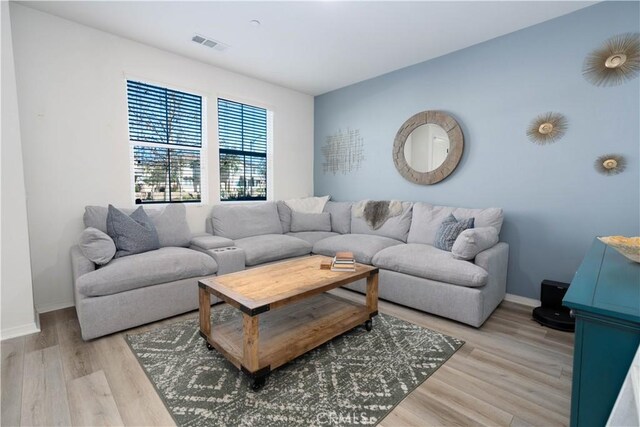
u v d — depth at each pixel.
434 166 3.46
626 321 0.79
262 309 1.59
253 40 3.01
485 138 3.08
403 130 3.71
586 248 2.56
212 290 1.88
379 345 2.10
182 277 2.51
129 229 2.56
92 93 2.81
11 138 2.14
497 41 2.95
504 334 2.26
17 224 2.17
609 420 0.75
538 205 2.79
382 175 4.03
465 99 3.20
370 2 2.38
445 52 3.28
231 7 2.46
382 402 1.54
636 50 2.28
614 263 1.32
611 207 2.44
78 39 2.72
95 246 2.29
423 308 2.62
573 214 2.61
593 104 2.47
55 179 2.66
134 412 1.46
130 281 2.22
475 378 1.74
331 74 3.93
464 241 2.47
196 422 1.40
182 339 2.14
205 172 3.70
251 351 1.58
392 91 3.84
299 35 2.91
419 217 3.39
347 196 4.48
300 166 4.73
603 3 2.38
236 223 3.61
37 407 1.48
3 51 2.09
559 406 1.52
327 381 1.70
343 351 2.02
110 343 2.08
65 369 1.78
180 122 3.47
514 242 2.94
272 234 3.76
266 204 4.02
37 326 2.27
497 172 3.02
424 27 2.76
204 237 3.24
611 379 0.82
